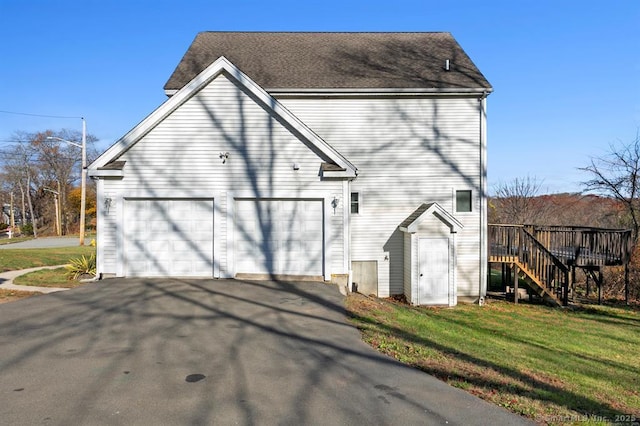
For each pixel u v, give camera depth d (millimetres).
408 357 6570
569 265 17719
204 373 5684
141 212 13039
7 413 4500
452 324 12039
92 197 63406
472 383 5641
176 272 13086
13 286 13438
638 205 22078
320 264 13250
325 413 4582
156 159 12977
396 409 4711
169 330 7719
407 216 16469
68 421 4332
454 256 15633
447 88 16062
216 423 4332
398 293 16531
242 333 7625
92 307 9406
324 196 13164
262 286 12008
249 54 18375
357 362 6234
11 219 71125
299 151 13172
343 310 9695
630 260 18266
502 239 16906
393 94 16250
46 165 65062
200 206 13148
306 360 6270
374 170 16406
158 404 4734
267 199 13227
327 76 16797
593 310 16031
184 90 12828
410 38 20062
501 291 18625
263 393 5070
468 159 16453
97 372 5664
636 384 7730
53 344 6840
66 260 21734
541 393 5727
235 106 13102
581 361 9234
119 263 12852
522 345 10266
